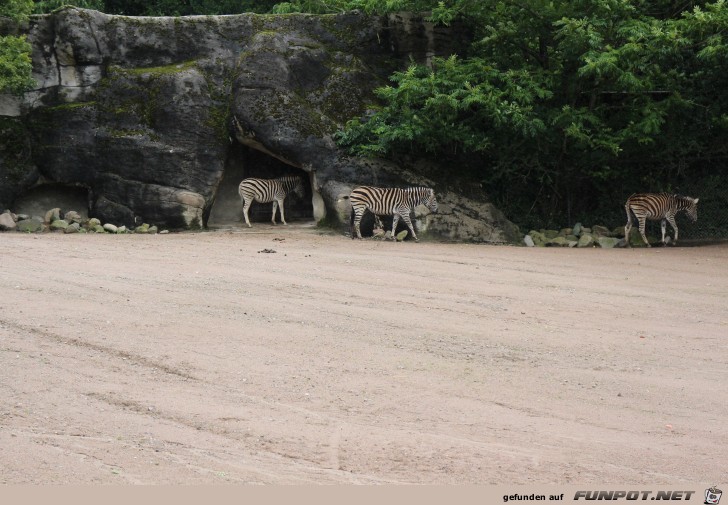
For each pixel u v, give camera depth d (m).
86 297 26.09
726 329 25.27
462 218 45.16
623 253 41.22
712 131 47.38
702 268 36.28
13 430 15.84
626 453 15.95
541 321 25.62
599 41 41.69
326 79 46.88
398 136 43.34
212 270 31.94
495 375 20.20
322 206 46.25
